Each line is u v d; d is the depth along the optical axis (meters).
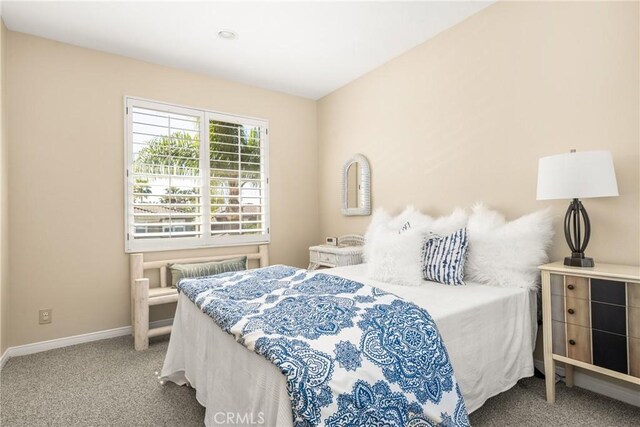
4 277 2.62
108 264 3.18
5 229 2.65
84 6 2.51
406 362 1.29
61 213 2.97
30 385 2.24
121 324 3.23
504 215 2.54
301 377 1.09
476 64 2.72
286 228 4.33
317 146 4.59
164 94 3.50
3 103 2.65
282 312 1.53
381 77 3.59
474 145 2.74
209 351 1.74
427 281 2.37
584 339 1.79
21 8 2.51
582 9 2.14
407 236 2.39
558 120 2.25
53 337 2.91
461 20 2.81
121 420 1.84
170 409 1.95
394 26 2.86
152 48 3.16
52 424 1.81
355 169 3.93
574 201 1.98
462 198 2.83
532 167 2.38
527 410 1.87
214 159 3.80
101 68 3.18
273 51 3.26
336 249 3.62
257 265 4.04
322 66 3.61
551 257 2.27
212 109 3.80
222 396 1.56
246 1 2.49
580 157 1.84
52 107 2.94
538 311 2.20
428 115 3.11
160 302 2.99
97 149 3.14
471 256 2.34
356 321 1.40
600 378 2.05
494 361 1.82
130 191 3.29
